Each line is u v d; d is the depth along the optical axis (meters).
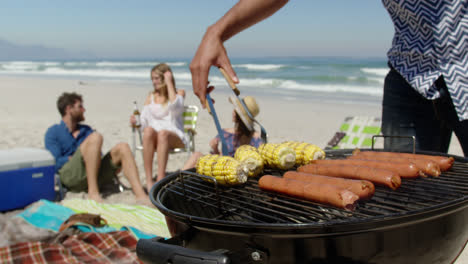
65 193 4.55
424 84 2.06
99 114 11.02
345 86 18.69
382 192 1.53
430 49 2.03
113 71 38.88
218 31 1.75
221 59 1.77
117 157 4.56
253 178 1.92
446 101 2.06
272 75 27.28
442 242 1.33
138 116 5.46
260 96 15.66
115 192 4.71
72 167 4.47
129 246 2.90
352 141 4.83
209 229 1.25
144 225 3.33
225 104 12.81
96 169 4.48
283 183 1.53
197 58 1.78
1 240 3.01
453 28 1.94
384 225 1.15
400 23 2.16
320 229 1.12
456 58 1.97
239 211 1.66
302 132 8.20
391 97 2.35
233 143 4.40
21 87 20.80
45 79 29.14
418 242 1.25
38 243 2.84
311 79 22.53
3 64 69.44
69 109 4.68
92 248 2.84
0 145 6.71
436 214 1.21
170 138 4.90
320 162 1.83
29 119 10.03
